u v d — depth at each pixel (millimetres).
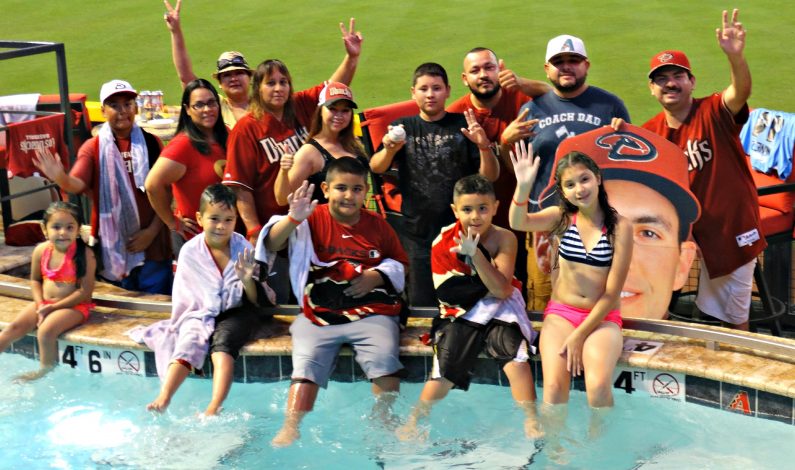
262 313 5926
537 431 5113
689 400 5297
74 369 6031
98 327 6055
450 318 5535
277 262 6250
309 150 5969
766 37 15891
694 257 6316
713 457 4828
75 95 8609
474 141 5855
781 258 6879
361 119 6688
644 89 13328
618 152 5789
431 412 5383
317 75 14672
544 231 5500
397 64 15234
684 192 5730
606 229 5215
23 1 21016
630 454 4875
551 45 6098
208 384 5766
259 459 4957
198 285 5746
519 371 5324
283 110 6266
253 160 6105
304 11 19359
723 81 13477
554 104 6215
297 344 5504
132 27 18438
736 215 6102
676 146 5754
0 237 7781
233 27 18188
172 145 6207
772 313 6547
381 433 5191
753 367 5176
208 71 15188
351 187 5488
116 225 6559
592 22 17453
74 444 5164
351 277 5559
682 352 5406
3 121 8172
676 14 17750
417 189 6133
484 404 5465
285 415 5332
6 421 5422
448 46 16203
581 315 5324
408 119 6203
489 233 5496
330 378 5809
